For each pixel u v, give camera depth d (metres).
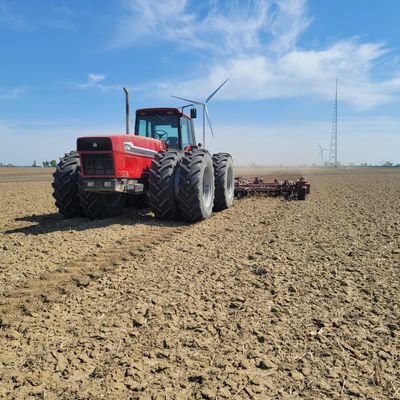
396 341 2.97
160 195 7.37
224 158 9.54
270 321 3.26
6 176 34.31
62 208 7.91
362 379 2.51
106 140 6.81
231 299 3.69
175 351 2.80
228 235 6.38
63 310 3.48
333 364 2.67
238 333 3.06
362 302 3.65
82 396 2.31
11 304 3.62
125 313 3.39
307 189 11.72
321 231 6.66
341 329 3.14
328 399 2.32
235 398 2.31
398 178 26.52
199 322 3.22
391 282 4.14
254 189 12.08
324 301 3.67
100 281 4.17
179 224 7.37
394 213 8.73
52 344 2.90
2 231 6.90
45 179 28.42
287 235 6.34
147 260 4.91
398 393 2.37
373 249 5.44
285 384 2.45
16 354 2.77
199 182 7.34
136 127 8.77
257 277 4.28
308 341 2.96
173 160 7.54
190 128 9.42
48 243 5.82
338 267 4.63
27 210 9.95
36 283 4.16
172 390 2.38
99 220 7.79
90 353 2.77
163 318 3.29
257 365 2.65
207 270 4.50
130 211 9.19
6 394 2.33
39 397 2.31
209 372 2.56
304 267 4.62
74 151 8.34
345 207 9.81
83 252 5.34
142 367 2.61
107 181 6.92
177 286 4.00
